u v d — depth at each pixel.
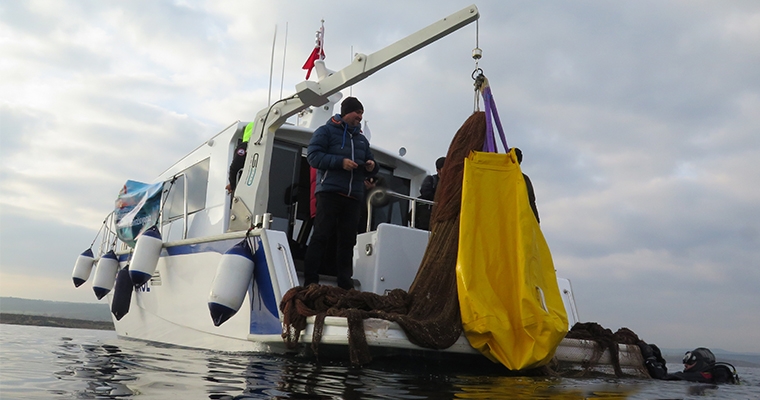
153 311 5.72
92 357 3.90
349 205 4.73
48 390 2.36
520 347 3.46
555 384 3.12
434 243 3.84
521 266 3.60
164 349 4.76
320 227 4.64
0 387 2.41
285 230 5.82
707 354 4.15
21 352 4.18
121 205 6.63
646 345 4.22
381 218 6.55
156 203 5.92
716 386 3.64
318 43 7.48
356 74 4.45
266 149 4.85
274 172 5.88
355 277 5.05
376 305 3.54
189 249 5.11
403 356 3.44
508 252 3.71
